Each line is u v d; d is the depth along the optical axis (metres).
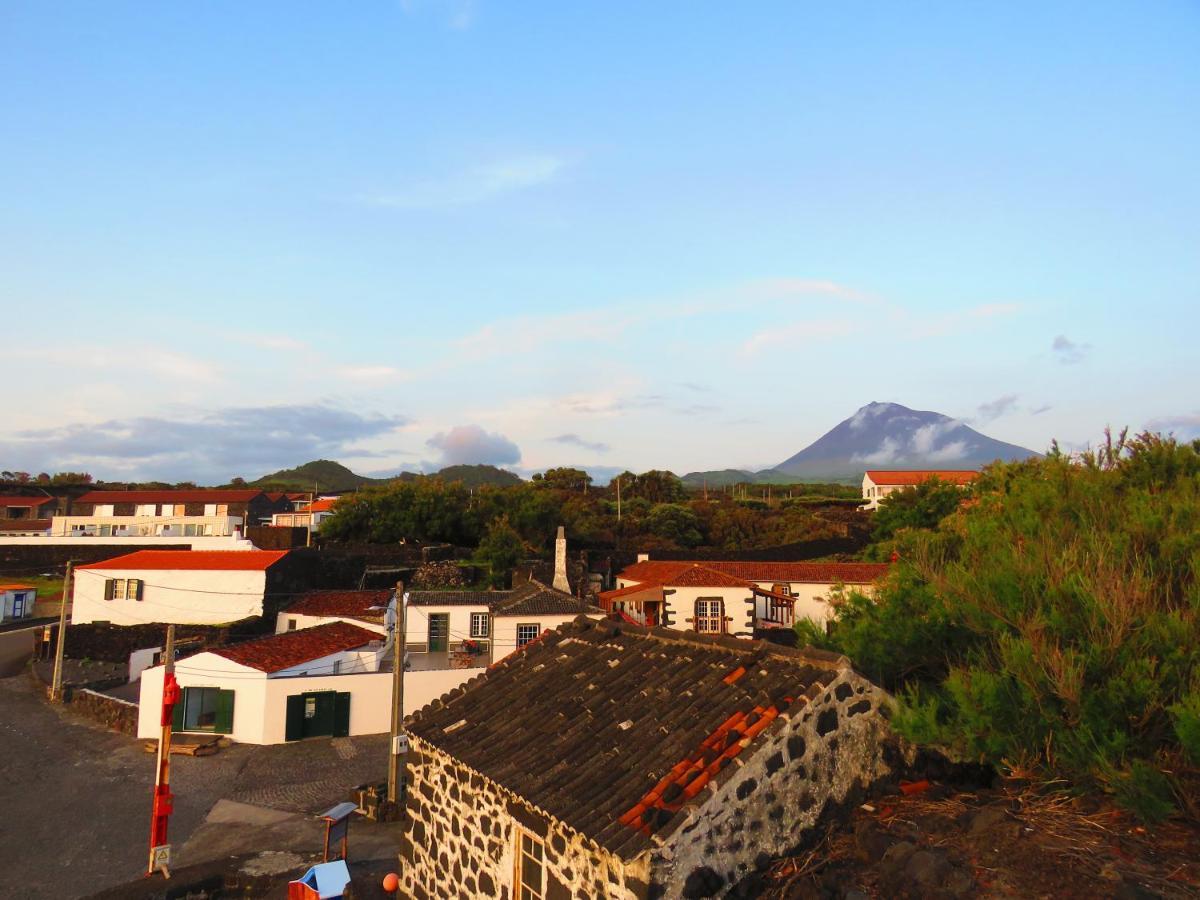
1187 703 6.16
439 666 38.62
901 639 9.65
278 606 45.78
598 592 56.12
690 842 6.51
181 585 45.59
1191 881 5.90
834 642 11.28
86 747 27.97
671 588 40.66
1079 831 6.78
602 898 6.89
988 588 8.54
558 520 70.69
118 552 61.69
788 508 88.62
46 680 37.16
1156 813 6.20
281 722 29.02
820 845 7.27
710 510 85.50
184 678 29.41
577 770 8.08
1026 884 6.12
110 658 41.91
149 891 15.36
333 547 62.25
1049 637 7.56
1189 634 7.01
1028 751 7.47
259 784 24.44
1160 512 9.05
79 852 19.16
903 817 7.44
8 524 81.88
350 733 29.78
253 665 29.48
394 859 17.69
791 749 7.34
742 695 8.16
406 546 63.28
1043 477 12.45
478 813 9.49
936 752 8.30
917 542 12.43
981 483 21.53
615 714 9.05
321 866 13.82
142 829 20.59
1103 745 6.83
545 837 7.93
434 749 10.53
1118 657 7.10
